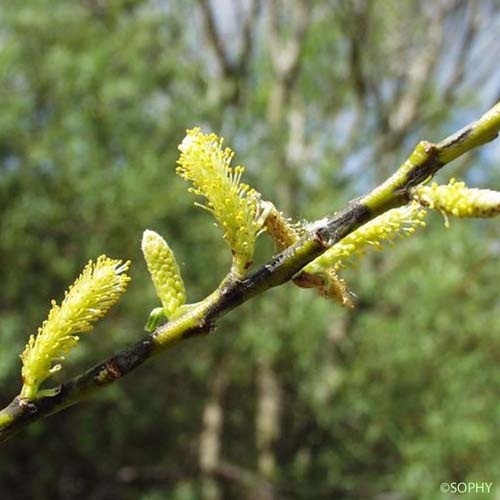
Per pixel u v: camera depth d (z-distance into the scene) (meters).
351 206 0.26
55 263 1.21
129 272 1.27
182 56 1.56
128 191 1.20
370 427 1.39
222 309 0.27
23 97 1.25
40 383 0.27
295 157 1.65
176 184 1.26
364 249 0.27
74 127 1.24
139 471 1.46
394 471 1.44
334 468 1.51
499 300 1.36
